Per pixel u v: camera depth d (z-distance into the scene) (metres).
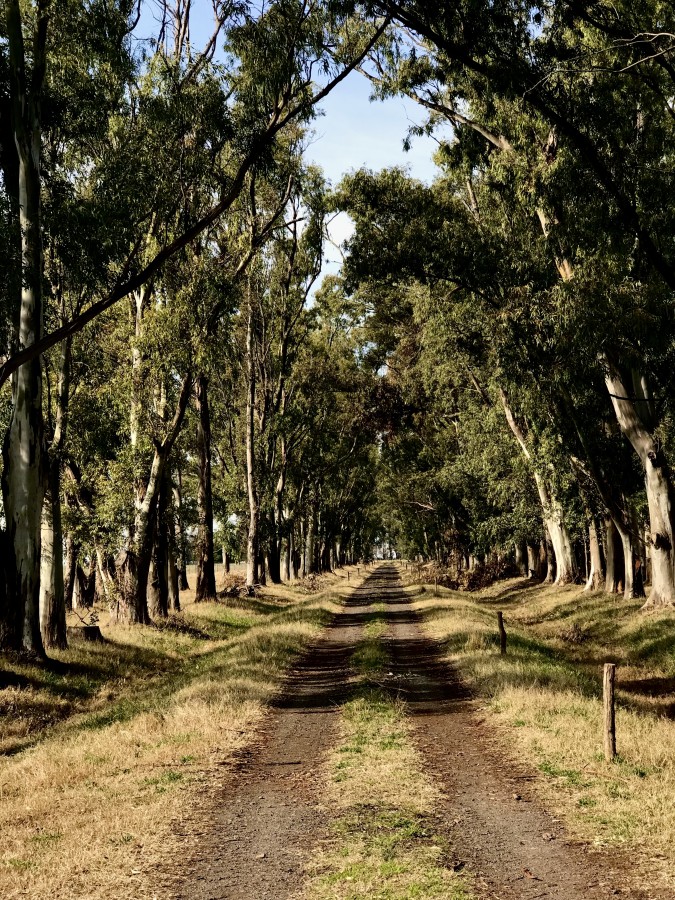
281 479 54.19
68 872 6.44
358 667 18.61
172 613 28.75
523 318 21.55
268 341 47.69
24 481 17.47
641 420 24.05
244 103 19.67
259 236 27.03
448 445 53.06
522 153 23.11
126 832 7.46
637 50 17.39
